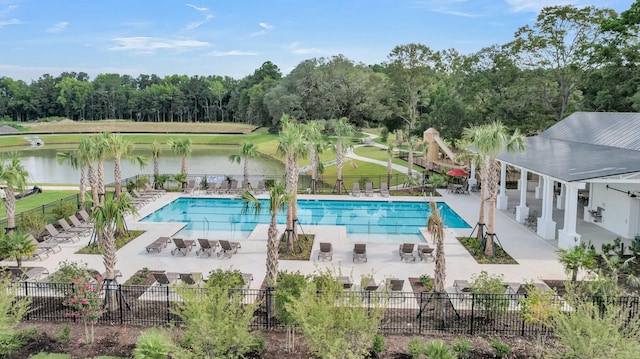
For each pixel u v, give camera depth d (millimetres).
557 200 32000
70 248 22141
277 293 12875
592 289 13992
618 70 41719
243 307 13867
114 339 13469
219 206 34344
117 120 144500
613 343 10375
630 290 16953
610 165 22391
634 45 42031
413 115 80750
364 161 55844
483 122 51750
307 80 91812
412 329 14117
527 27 48438
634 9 40562
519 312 14047
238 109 136500
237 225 28984
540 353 12633
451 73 82125
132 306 15547
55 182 47656
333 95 89625
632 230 24188
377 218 31156
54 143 103438
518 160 27719
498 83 52594
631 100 39906
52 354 12641
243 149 38656
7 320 12461
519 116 49688
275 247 15836
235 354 12055
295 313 11258
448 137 55375
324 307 11070
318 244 23406
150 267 19688
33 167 60375
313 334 10852
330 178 46844
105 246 15219
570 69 46500
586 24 45344
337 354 10695
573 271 17188
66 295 14008
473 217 29391
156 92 145125
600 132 31219
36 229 23594
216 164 64438
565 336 11125
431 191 38438
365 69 101625
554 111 49094
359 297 12406
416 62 76750
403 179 44969
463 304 15812
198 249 22391
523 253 21750
